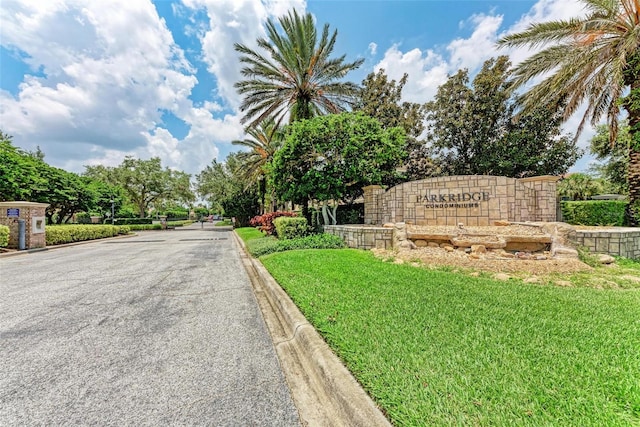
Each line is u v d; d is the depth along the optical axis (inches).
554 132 585.9
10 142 759.1
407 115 718.5
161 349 111.8
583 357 84.4
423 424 60.9
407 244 285.1
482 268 209.2
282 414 74.8
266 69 603.2
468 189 357.4
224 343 117.6
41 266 306.5
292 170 484.7
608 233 235.3
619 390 68.5
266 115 653.9
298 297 151.7
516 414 61.9
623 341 94.2
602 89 358.6
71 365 99.3
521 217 329.1
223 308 162.6
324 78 623.2
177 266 301.7
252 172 916.0
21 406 77.5
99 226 724.0
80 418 72.9
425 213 386.3
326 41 597.9
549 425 58.2
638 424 57.9
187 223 1935.3
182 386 87.3
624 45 300.0
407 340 97.7
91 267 297.6
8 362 101.2
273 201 952.9
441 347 92.3
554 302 134.6
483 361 83.4
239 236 706.8
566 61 352.2
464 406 65.1
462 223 357.7
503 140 611.8
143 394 83.2
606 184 853.2
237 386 87.6
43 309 159.3
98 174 1332.4
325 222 511.5
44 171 751.7
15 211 458.0
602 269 200.7
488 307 128.6
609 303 132.5
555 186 342.6
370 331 106.0
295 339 117.2
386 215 437.7
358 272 204.2
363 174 465.1
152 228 1264.8
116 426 70.2
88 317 146.9
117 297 183.9
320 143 452.8
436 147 692.1
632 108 323.9
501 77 573.9
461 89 642.2
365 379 77.1
